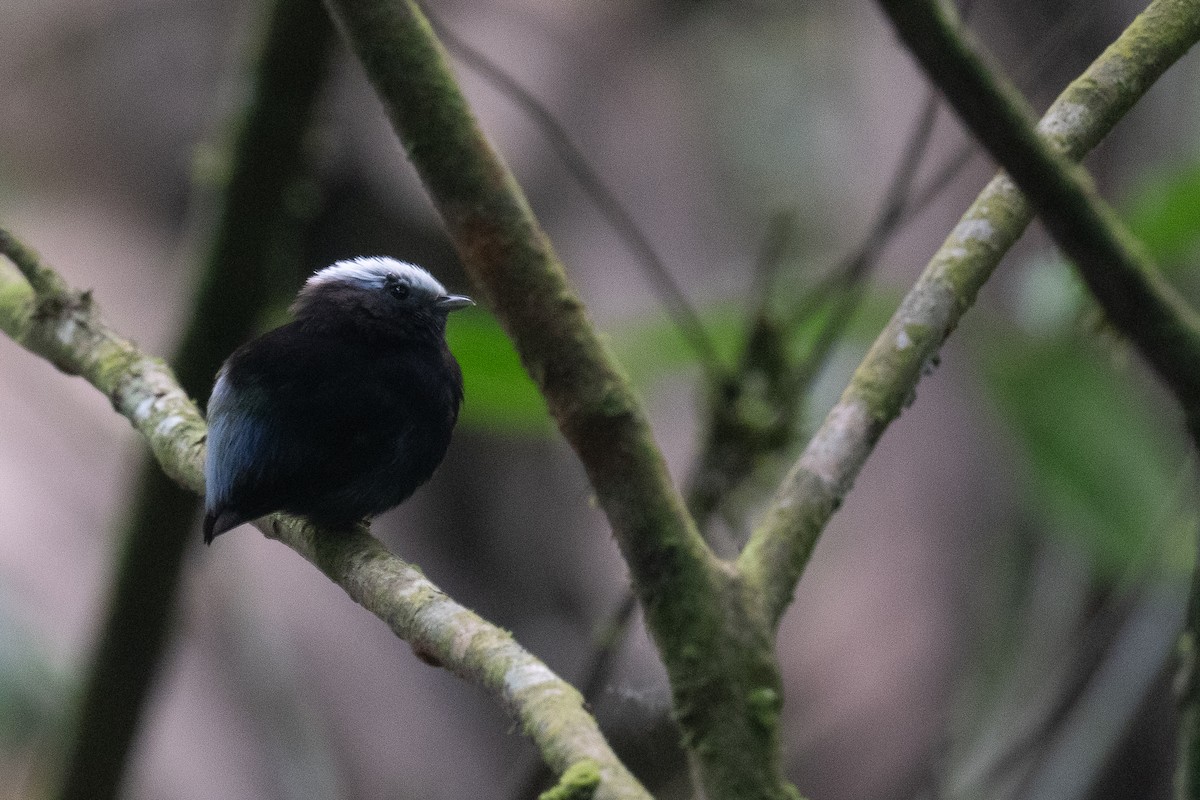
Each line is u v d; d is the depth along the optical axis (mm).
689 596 3521
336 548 5695
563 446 16125
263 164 8812
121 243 16047
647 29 16984
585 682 8688
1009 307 12711
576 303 3598
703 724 3502
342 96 15539
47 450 14523
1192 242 8336
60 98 16578
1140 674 9547
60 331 7277
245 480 6574
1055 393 9281
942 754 10000
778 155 16250
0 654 12789
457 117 3676
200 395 9227
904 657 14344
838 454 4105
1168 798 11359
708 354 8492
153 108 16562
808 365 8484
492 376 8250
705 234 15797
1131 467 9188
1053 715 9891
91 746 9445
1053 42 8812
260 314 9227
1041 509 10047
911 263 14344
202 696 13094
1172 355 3965
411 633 4789
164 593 9234
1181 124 12672
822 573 15055
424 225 15922
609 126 16344
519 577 15797
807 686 14602
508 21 16578
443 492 16062
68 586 13484
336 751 13875
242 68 8906
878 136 15828
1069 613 11586
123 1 16719
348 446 6793
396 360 7266
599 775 3387
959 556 14188
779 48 16734
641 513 3533
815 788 13969
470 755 14469
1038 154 3766
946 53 3658
